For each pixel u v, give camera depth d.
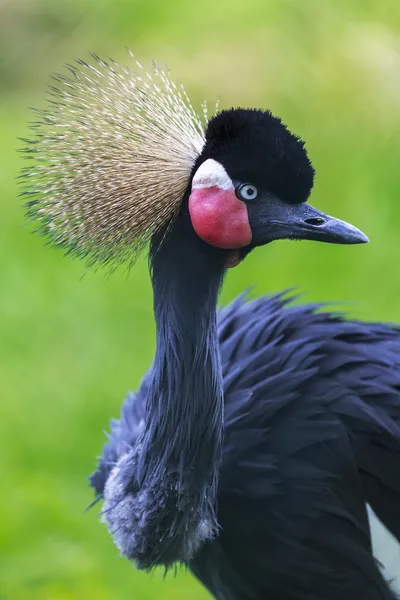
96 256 6.63
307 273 13.17
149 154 6.41
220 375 6.49
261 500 7.00
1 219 14.51
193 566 7.40
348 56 15.50
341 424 7.11
